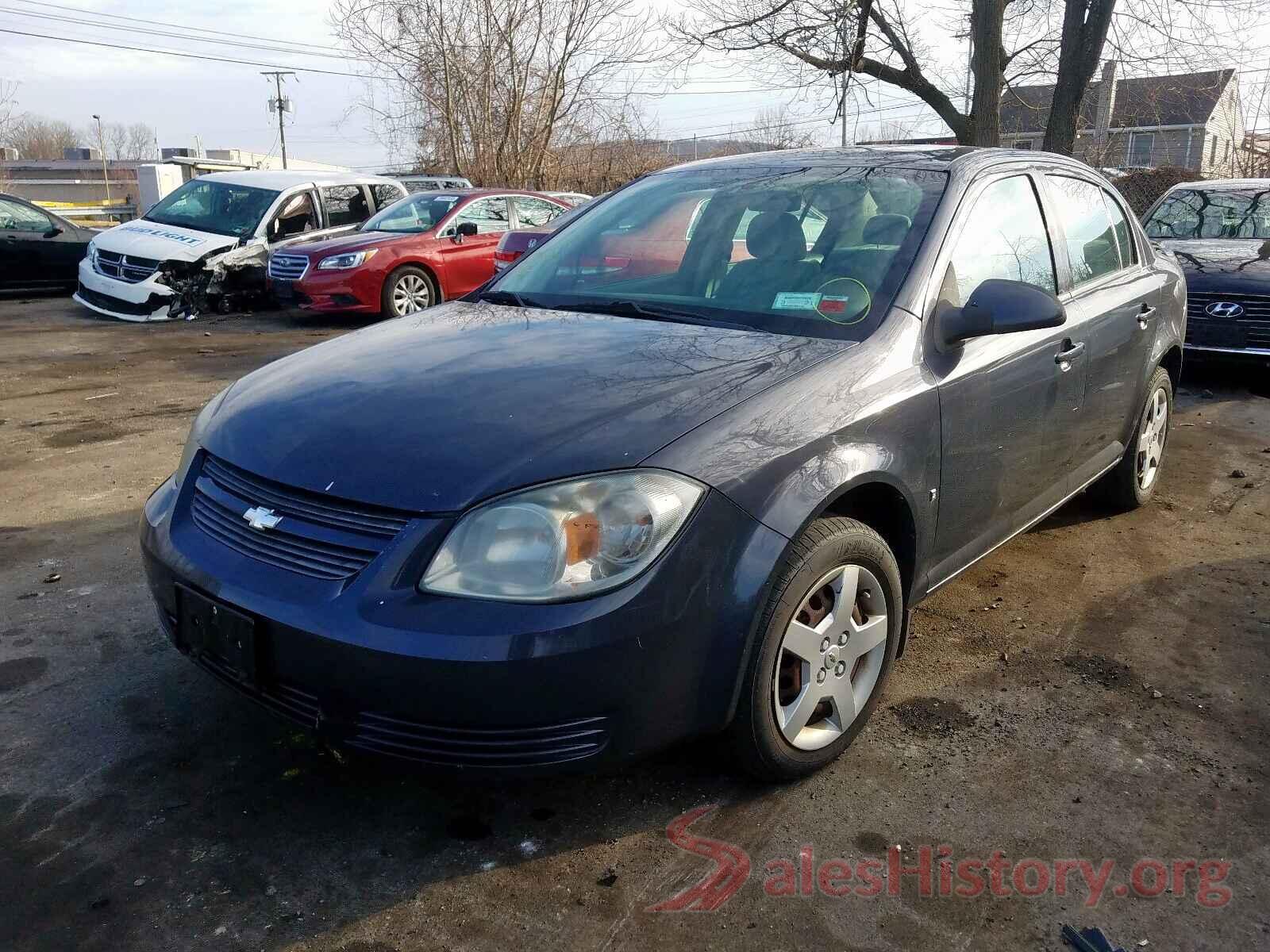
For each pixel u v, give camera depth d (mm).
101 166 59594
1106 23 14273
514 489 2096
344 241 10828
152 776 2625
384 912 2174
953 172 3318
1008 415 3172
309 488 2227
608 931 2133
